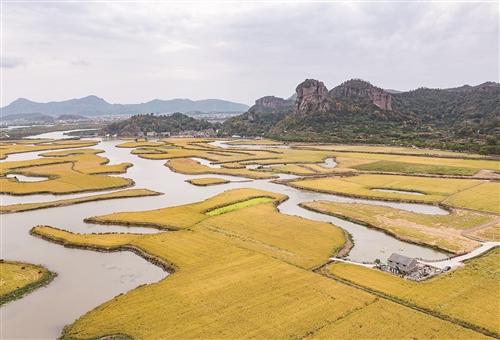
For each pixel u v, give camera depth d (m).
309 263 68.00
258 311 51.91
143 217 96.69
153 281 63.81
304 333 47.03
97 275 66.25
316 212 105.19
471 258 70.75
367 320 49.59
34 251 77.38
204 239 80.19
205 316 50.91
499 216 97.81
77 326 49.50
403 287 58.91
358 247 79.00
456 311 52.03
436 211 106.75
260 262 67.88
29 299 58.12
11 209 107.25
